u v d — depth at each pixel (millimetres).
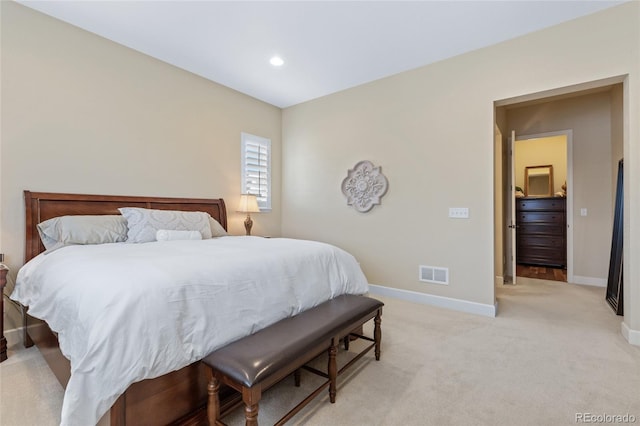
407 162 3613
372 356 2229
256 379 1233
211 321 1472
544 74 2779
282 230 4895
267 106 4648
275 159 4805
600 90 4281
